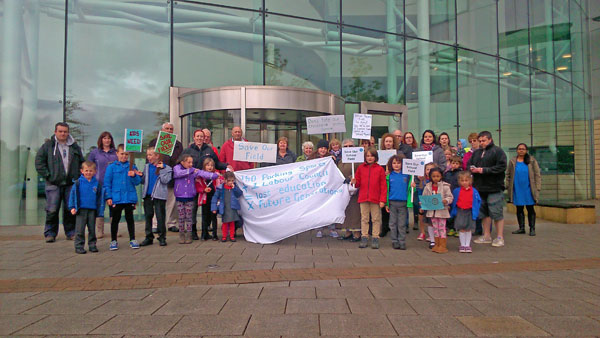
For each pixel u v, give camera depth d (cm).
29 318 384
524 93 1709
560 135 1878
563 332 354
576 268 592
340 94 1341
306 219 749
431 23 1478
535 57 1770
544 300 441
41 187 1038
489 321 378
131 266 589
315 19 1316
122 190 702
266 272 554
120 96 1116
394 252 701
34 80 1040
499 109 1617
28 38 1038
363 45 1379
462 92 1527
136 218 1140
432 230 735
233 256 655
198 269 571
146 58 1145
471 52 1552
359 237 813
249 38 1239
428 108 1463
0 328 359
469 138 904
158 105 1153
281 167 780
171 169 748
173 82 1168
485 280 522
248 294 456
